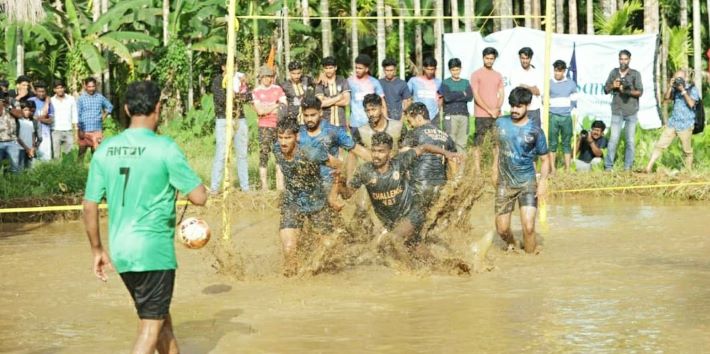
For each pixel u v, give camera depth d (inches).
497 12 1567.4
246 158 1098.1
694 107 1168.8
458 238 777.6
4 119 1126.4
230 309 594.9
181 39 1573.6
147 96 434.0
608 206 1056.8
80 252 821.9
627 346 492.7
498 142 759.7
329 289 650.2
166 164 425.7
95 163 431.5
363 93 1081.4
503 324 544.4
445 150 730.8
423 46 1765.5
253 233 907.4
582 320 549.6
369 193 691.4
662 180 1143.0
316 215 685.9
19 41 1375.5
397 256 697.6
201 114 1535.4
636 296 610.2
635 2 1646.2
